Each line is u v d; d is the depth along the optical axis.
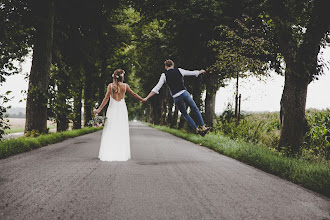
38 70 12.91
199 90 21.23
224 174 5.88
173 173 5.73
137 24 21.02
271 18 9.52
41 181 4.79
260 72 12.22
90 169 5.92
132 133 22.11
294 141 9.41
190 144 13.41
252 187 4.81
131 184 4.70
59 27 14.84
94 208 3.45
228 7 15.20
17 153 8.51
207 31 15.98
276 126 15.95
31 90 12.67
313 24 8.95
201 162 7.46
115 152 7.12
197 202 3.79
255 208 3.62
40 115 12.90
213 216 3.27
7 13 11.23
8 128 9.27
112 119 7.21
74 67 16.05
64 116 15.87
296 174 5.68
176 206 3.60
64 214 3.22
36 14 12.60
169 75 5.73
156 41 21.48
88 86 24.58
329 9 8.64
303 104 9.44
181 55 18.95
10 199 3.75
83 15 15.04
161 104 45.78
